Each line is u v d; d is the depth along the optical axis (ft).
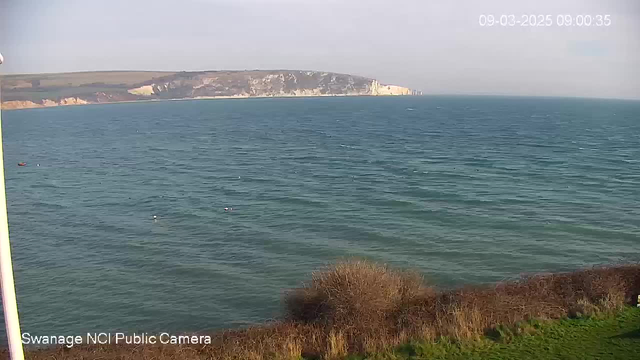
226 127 391.65
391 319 43.01
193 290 68.49
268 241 90.53
